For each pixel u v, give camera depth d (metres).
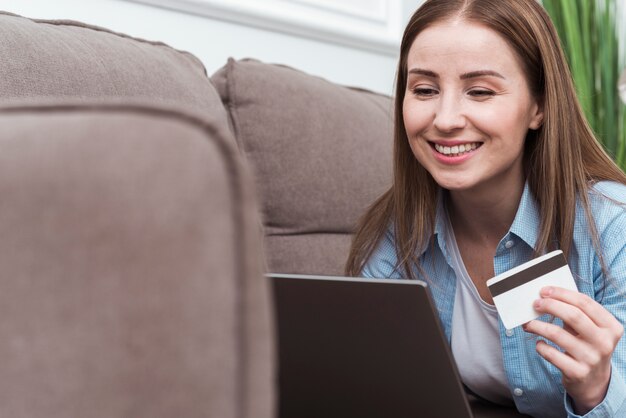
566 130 1.14
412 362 0.81
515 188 1.18
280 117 1.59
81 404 0.34
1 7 1.56
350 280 0.80
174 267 0.33
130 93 1.24
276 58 2.15
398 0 2.55
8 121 0.38
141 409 0.33
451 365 0.80
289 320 0.84
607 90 2.56
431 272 1.27
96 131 0.36
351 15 2.36
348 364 0.84
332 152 1.65
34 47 1.14
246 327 0.34
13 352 0.35
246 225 0.34
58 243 0.35
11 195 0.36
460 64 1.06
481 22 1.07
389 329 0.80
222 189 0.34
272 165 1.56
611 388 0.98
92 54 1.24
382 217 1.32
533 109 1.14
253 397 0.34
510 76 1.08
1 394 0.35
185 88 1.36
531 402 1.16
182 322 0.33
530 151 1.19
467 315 1.23
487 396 1.26
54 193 0.35
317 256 1.58
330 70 2.33
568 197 1.14
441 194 1.25
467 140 1.07
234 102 1.58
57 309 0.35
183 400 0.33
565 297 0.92
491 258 1.22
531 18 1.10
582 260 1.14
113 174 0.34
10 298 0.35
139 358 0.34
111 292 0.34
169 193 0.34
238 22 2.02
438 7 1.10
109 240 0.34
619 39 2.71
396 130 1.25
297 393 0.88
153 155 0.34
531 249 1.17
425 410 0.84
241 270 0.34
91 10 1.70
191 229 0.34
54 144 0.36
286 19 2.13
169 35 1.86
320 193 1.61
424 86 1.10
